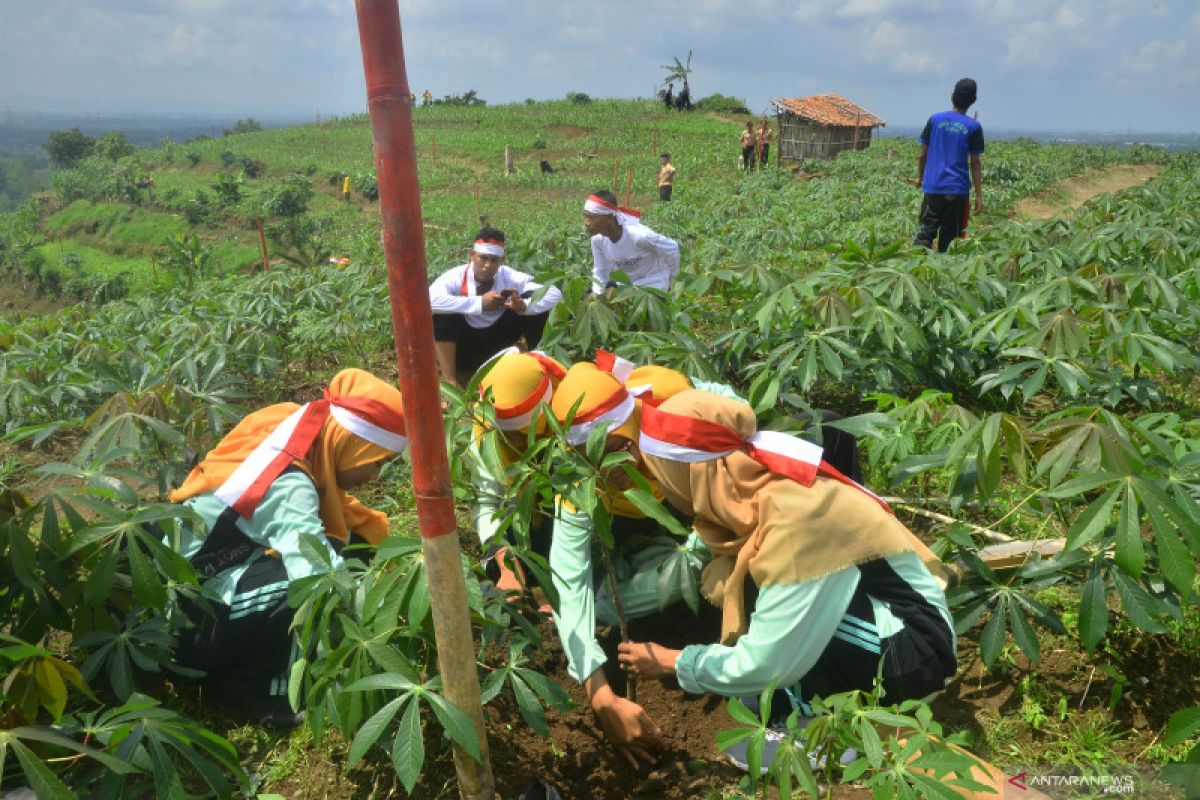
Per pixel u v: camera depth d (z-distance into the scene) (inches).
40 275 1593.3
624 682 117.6
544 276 195.9
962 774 73.9
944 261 224.2
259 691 106.9
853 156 1042.7
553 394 115.1
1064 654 112.8
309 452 109.0
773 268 197.6
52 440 190.9
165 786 79.3
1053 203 743.7
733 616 96.7
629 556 119.3
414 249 63.3
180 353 210.7
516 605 115.0
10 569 97.9
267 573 106.5
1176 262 233.5
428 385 67.0
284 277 295.6
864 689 95.7
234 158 1855.3
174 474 125.0
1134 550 87.9
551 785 99.0
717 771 101.3
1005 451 109.0
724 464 94.3
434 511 70.8
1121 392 167.2
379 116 60.6
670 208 757.3
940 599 97.7
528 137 1640.0
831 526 90.5
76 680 86.2
